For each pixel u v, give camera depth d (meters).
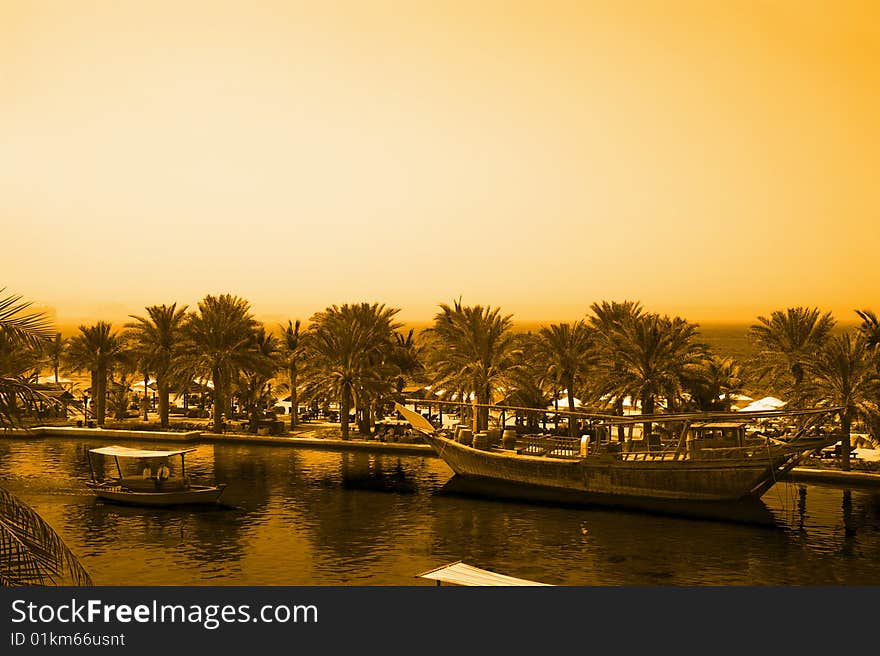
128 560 34.62
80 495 47.06
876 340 59.59
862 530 40.31
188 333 68.69
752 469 44.47
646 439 52.06
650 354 55.69
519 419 69.94
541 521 42.50
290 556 35.41
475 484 52.06
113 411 81.19
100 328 73.12
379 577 32.44
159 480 45.47
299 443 65.88
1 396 14.59
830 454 55.97
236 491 49.09
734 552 36.53
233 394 79.69
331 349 66.50
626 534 39.81
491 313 63.03
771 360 63.56
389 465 58.19
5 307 14.84
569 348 66.44
